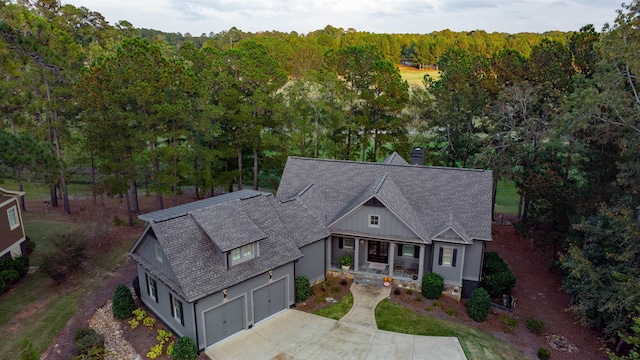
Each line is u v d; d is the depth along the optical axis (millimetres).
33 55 20266
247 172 41500
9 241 25281
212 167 38969
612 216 20188
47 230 31781
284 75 40531
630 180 21828
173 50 64438
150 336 20109
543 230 28484
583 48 33625
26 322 20734
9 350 18672
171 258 18812
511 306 24328
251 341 19984
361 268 26484
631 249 19891
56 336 19844
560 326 22734
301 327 21125
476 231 23844
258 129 36312
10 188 43969
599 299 20375
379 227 24844
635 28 22672
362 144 43406
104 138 30344
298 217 25203
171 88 30953
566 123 26234
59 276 24016
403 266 26453
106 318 21484
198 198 43312
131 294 22422
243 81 36844
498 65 40375
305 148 41531
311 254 24812
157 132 31219
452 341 20047
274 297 22062
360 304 23188
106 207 32438
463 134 40656
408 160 41781
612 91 22938
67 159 37312
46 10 49219
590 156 26234
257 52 39094
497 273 25438
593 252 22453
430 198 26266
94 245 29406
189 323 18781
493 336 21062
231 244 19609
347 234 25297
